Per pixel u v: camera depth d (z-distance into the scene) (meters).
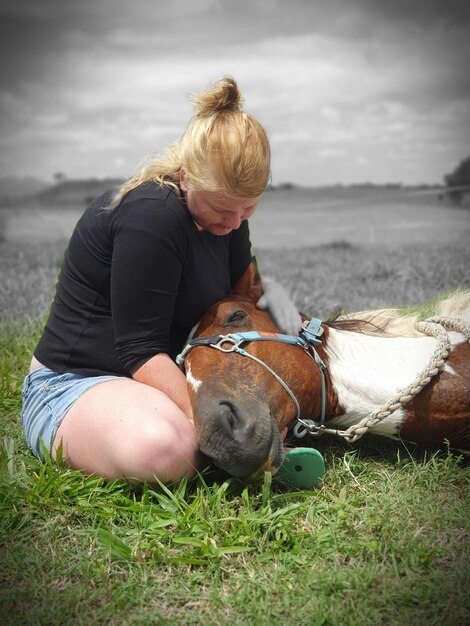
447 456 3.41
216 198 2.94
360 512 2.99
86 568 2.71
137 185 3.15
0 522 2.93
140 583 2.63
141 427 2.99
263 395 2.97
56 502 3.02
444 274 7.18
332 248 10.52
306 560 2.71
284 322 3.23
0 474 3.18
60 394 3.31
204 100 2.92
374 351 3.39
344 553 2.76
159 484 3.02
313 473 3.12
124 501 3.02
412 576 2.62
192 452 3.02
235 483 3.10
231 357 3.02
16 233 13.18
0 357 4.86
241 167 2.83
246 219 3.36
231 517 2.85
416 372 3.31
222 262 3.41
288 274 8.05
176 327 3.45
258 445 2.80
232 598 2.56
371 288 6.93
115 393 3.13
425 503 3.05
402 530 2.87
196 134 2.89
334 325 3.51
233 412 2.84
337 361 3.35
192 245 3.16
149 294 3.10
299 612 2.47
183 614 2.52
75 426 3.16
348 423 3.41
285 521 2.87
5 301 6.45
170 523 2.88
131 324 3.14
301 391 3.13
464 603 2.49
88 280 3.31
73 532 2.91
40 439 3.22
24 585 2.65
